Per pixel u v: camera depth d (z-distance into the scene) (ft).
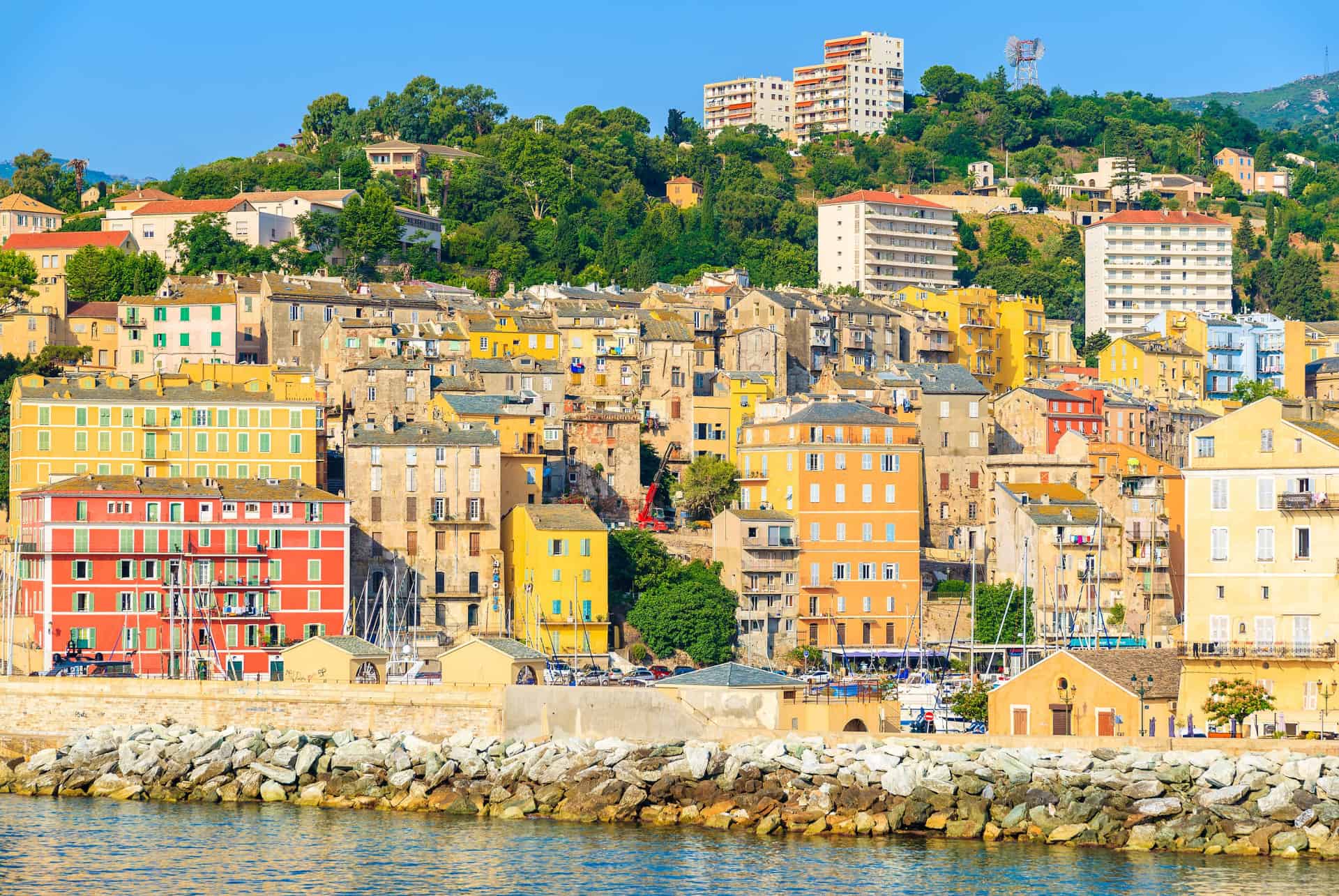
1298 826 622.54
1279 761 642.63
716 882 589.73
